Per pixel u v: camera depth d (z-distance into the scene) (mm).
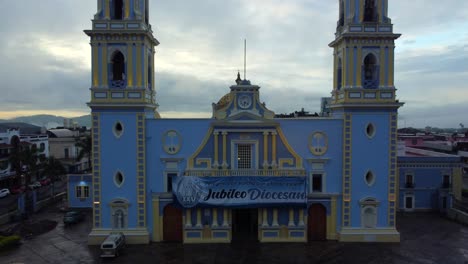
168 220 36469
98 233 35594
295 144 36719
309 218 36875
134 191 35656
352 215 36406
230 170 35344
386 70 35719
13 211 46719
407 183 48781
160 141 36188
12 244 34938
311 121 36562
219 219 36000
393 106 35500
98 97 34969
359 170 36156
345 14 36125
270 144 36156
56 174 59438
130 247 34781
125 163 35531
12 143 69250
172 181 35438
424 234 38531
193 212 35875
